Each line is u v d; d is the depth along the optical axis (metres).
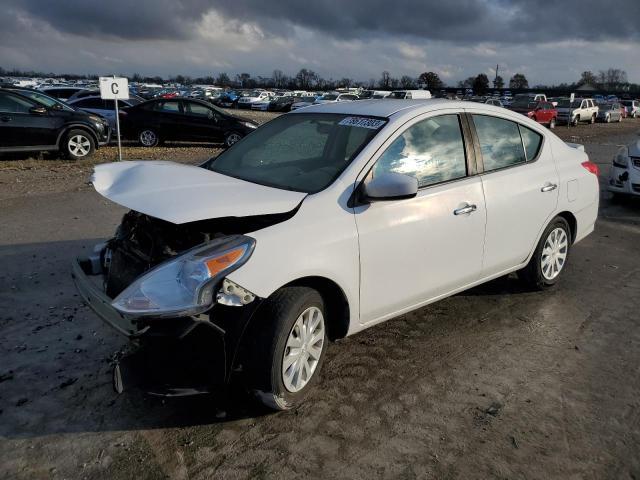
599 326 4.45
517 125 4.61
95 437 2.94
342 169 3.46
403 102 4.11
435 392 3.45
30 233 6.64
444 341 4.12
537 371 3.73
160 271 2.81
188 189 3.17
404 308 3.78
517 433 3.07
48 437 2.92
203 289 2.70
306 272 3.06
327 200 3.27
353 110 4.05
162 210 2.85
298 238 3.06
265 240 2.94
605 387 3.55
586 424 3.16
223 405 3.24
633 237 7.27
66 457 2.78
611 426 3.15
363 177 3.44
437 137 3.94
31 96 13.11
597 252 6.54
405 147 3.71
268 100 45.25
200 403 3.26
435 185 3.85
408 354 3.91
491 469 2.79
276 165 3.86
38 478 2.63
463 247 4.01
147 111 16.70
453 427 3.11
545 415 3.24
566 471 2.78
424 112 3.89
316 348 3.30
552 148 4.93
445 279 3.95
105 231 6.79
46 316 4.33
